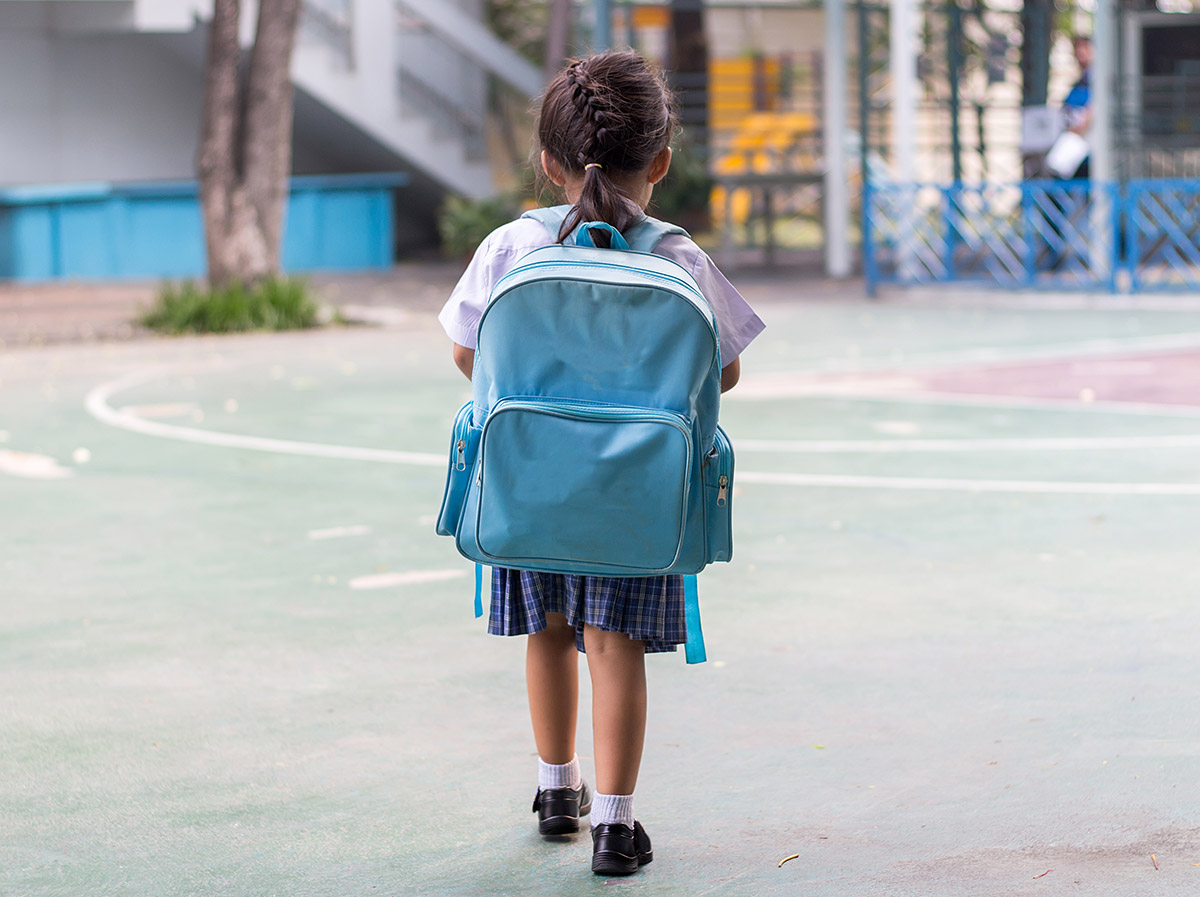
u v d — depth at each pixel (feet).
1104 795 10.44
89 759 11.49
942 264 60.23
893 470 23.65
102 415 30.71
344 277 67.51
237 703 12.80
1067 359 38.75
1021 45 67.15
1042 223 58.13
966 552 18.01
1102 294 54.49
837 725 12.02
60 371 38.50
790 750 11.49
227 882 9.26
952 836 9.80
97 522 20.44
